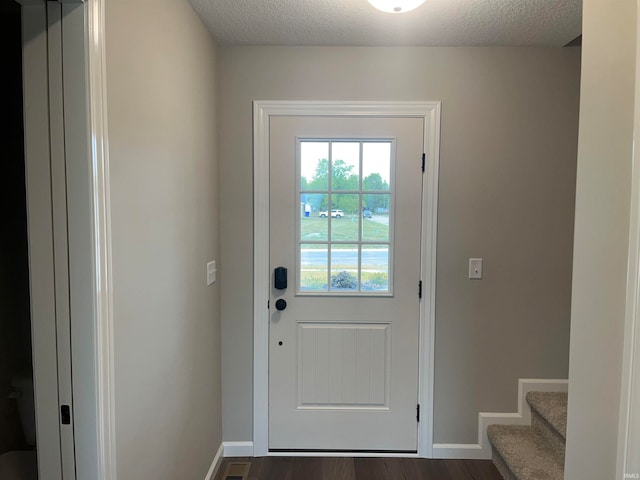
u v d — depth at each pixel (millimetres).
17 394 1144
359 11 1753
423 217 2176
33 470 1138
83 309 990
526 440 2055
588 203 976
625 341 845
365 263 2219
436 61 2123
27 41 954
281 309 2221
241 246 2195
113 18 1078
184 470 1670
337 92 2141
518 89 2125
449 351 2219
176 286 1562
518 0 1659
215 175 2082
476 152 2148
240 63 2129
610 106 908
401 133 2152
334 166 2182
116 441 1109
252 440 2262
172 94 1500
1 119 1135
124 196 1145
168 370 1487
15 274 1148
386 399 2254
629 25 856
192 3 1677
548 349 2213
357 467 2162
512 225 2172
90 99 965
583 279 990
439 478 2072
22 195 1143
